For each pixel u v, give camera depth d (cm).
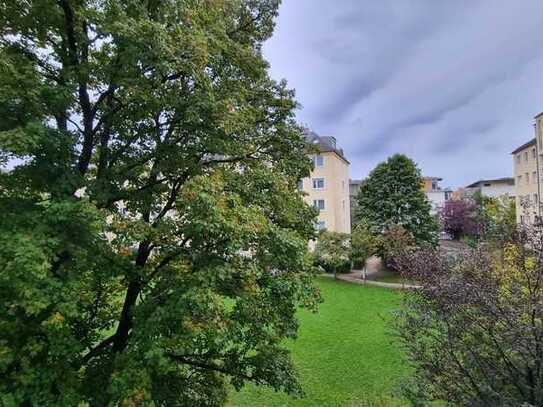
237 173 663
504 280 494
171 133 618
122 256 555
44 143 454
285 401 973
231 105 568
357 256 2636
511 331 443
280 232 561
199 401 695
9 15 515
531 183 3706
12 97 441
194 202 467
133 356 466
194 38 489
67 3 517
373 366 1170
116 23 439
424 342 538
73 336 515
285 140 824
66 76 509
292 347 1346
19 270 379
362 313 1800
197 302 429
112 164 616
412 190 3036
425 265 547
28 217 444
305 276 588
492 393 466
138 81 503
